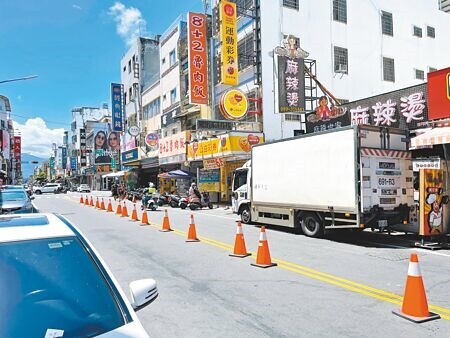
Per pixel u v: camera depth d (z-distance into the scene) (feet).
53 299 8.55
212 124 77.82
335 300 19.66
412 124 48.75
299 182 40.86
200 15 83.87
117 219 60.95
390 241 37.52
